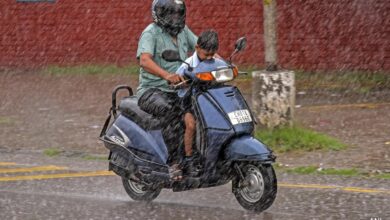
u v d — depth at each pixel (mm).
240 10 61969
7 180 29859
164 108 24531
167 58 23125
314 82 56188
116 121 26250
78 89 57875
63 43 69875
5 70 70875
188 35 25859
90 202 25812
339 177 29141
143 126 25359
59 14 69875
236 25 62188
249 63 61750
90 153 35656
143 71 25453
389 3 56844
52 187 28422
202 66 23406
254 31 61406
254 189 23266
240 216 23125
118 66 67312
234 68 23781
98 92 55969
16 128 42688
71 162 33625
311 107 46438
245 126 23328
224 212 23781
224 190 27484
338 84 55062
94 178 30078
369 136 37062
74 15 69312
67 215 23938
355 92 51719
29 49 71312
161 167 24781
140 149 25281
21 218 23625
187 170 24047
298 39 59969
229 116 23219
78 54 69312
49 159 34438
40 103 51719
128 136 25625
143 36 25062
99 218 23453
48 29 70312
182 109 23891
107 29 67938
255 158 22672
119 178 30031
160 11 24953
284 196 25906
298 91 52938
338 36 58594
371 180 28375
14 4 71750
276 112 35125
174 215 23625
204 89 23625
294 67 60156
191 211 24141
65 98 53594
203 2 63531
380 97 49500
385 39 56938
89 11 68688
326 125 40312
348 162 31672
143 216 23625
